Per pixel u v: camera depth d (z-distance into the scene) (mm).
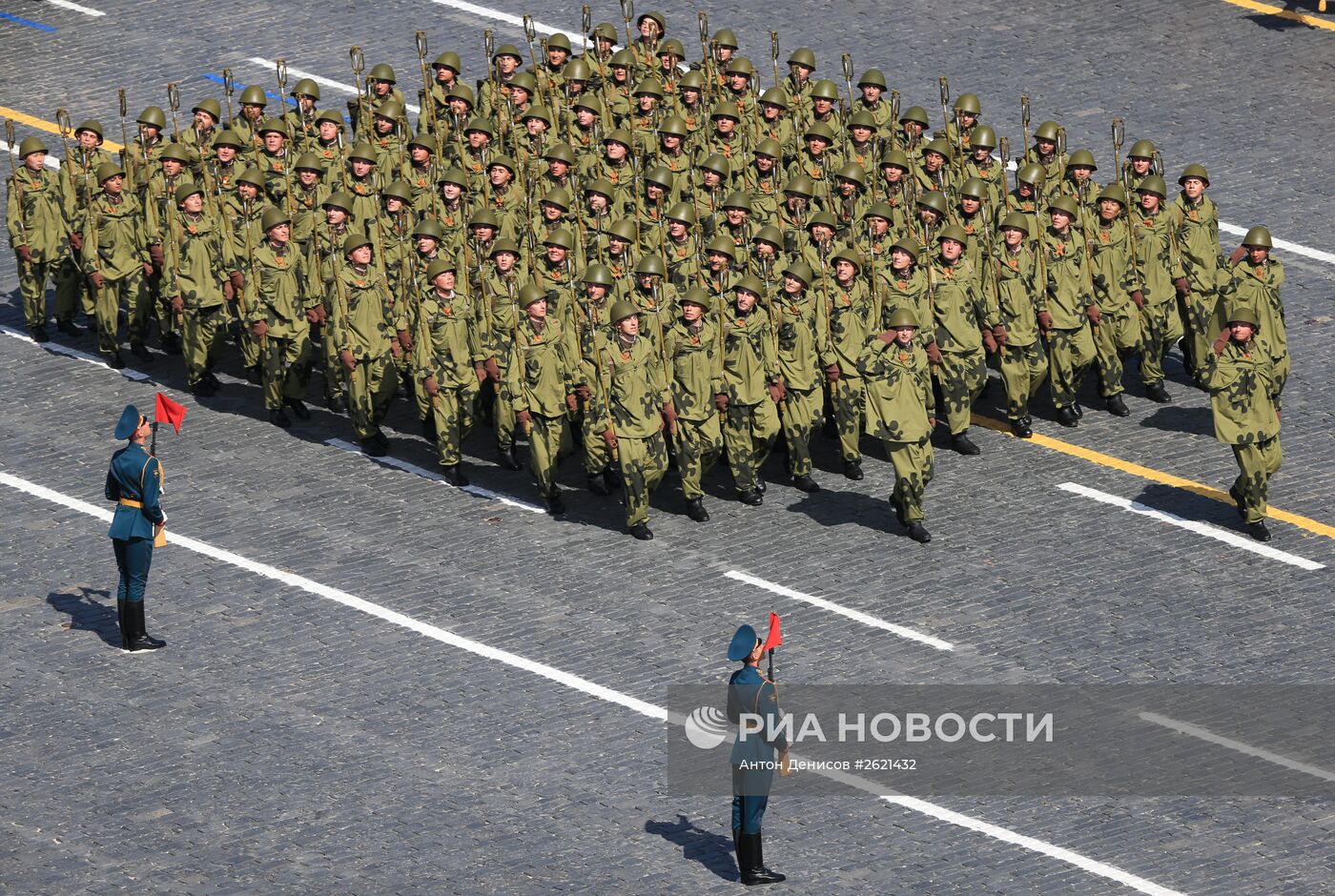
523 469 78500
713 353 74188
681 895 57719
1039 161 83625
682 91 91062
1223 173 95000
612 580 71500
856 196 84688
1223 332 72062
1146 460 78125
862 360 72438
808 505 76062
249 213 80438
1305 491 75625
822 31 105938
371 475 77688
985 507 75375
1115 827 60062
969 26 106500
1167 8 107812
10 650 68000
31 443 78938
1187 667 66812
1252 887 57719
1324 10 107062
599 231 82688
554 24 106812
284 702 65688
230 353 85875
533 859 59156
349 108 89625
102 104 100188
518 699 65688
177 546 73188
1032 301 78812
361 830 60312
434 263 75688
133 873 58875
